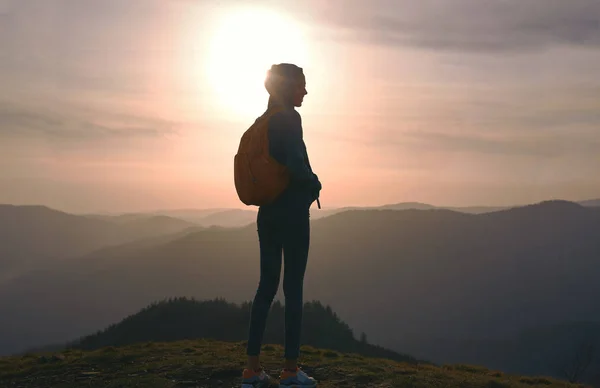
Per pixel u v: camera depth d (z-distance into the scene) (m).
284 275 4.53
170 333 134.38
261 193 4.31
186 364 6.42
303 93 4.48
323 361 6.79
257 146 4.30
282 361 6.54
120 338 132.75
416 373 6.21
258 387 4.64
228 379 5.71
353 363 6.68
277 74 4.40
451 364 9.88
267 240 4.53
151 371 6.27
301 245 4.44
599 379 116.69
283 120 4.27
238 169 4.42
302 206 4.39
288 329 4.51
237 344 9.32
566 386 7.89
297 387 4.47
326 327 123.75
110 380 5.94
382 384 5.53
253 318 4.65
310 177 4.31
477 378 6.29
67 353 8.84
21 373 6.82
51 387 5.89
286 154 4.25
